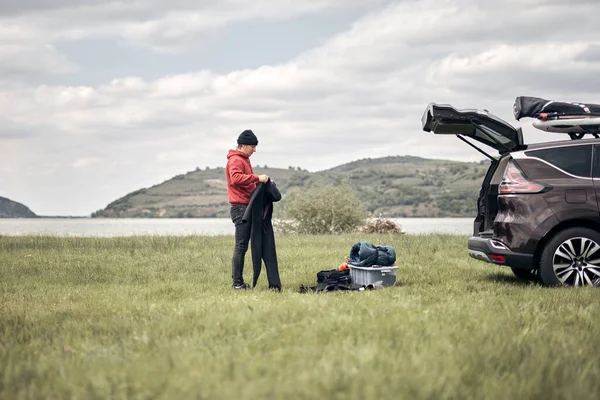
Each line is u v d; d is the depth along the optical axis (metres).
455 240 17.34
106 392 3.54
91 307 7.16
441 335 4.77
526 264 8.48
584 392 3.40
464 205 164.62
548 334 5.05
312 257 12.88
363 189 184.00
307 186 29.12
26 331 5.61
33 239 18.19
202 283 9.73
